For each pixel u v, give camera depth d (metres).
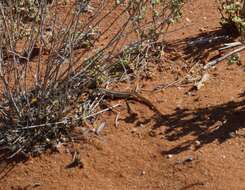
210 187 3.97
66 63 4.84
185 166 4.11
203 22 5.49
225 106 4.51
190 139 4.29
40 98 4.35
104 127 4.43
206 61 5.00
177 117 4.46
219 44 5.16
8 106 4.46
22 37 5.14
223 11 5.62
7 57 4.71
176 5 4.93
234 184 3.97
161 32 5.00
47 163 4.21
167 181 4.04
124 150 4.26
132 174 4.11
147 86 4.76
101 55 4.71
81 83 4.61
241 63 4.92
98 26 5.45
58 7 5.65
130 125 4.43
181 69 4.92
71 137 4.35
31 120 4.36
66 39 4.63
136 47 4.94
